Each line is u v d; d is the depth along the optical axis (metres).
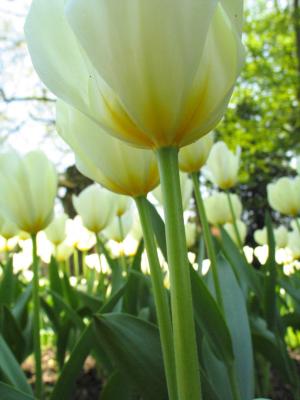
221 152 0.47
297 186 0.57
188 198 0.43
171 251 0.14
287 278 0.59
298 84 2.59
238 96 2.83
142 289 0.45
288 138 2.62
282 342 0.35
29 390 0.26
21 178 0.29
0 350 0.26
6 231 0.55
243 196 2.77
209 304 0.22
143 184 0.20
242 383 0.25
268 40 2.85
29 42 0.15
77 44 0.14
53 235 0.71
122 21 0.12
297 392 0.35
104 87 0.14
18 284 0.60
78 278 0.89
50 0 0.15
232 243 0.39
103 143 0.19
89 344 0.24
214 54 0.13
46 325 0.94
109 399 0.25
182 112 0.13
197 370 0.14
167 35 0.12
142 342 0.20
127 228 0.62
